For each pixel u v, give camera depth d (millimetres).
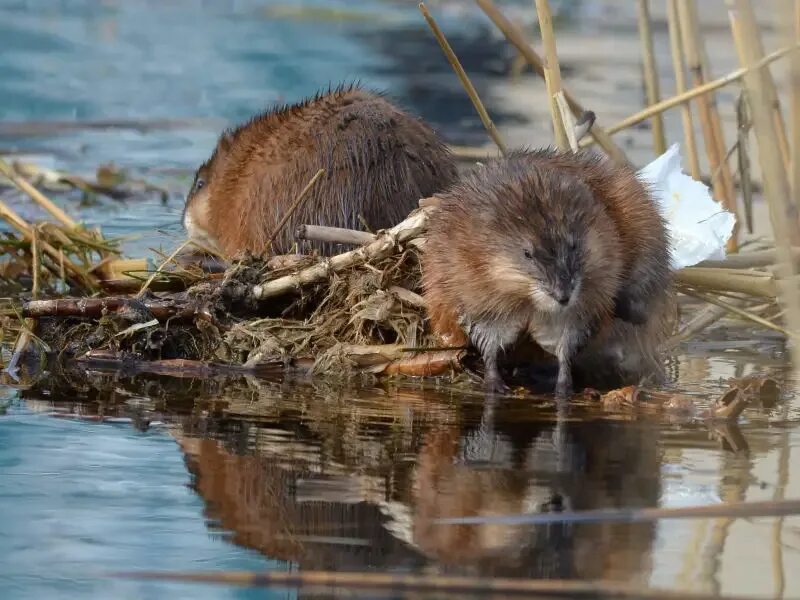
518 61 24453
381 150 11820
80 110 20719
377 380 10320
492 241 9602
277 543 6629
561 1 31172
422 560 6371
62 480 7562
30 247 12984
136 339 10805
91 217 15383
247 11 29641
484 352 10055
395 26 28328
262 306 11062
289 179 11906
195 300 10945
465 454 8164
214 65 24016
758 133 7992
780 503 7039
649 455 8172
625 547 6535
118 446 8266
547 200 9609
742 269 11648
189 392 9766
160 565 6316
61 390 9734
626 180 10492
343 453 8164
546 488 7473
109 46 25453
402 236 10664
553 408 9477
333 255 11617
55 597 5957
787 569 6227
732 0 12398
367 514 6996
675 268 11062
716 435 8703
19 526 6809
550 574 6199
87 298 10938
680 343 11938
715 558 6391
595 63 24766
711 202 11508
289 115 12797
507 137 19469
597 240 9586
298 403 9500
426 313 10578
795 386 10344
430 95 22266
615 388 10305
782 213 7926
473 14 29688
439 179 12062
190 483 7535
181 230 14711
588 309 9812
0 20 27562
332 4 30641
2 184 16672
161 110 20797
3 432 8531
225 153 13406
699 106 13648
